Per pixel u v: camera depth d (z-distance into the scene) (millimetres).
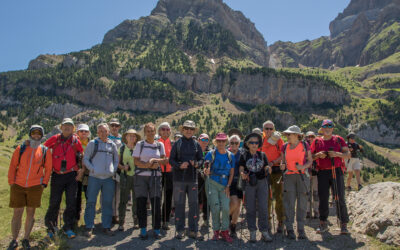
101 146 8875
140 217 8352
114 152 9141
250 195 8273
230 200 8578
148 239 8289
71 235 8141
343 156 8477
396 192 8469
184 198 8469
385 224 7754
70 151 8531
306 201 8406
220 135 8469
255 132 8547
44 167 7977
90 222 8477
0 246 7641
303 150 8492
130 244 7836
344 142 8859
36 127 7805
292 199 8391
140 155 8664
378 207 8578
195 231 8414
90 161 8719
